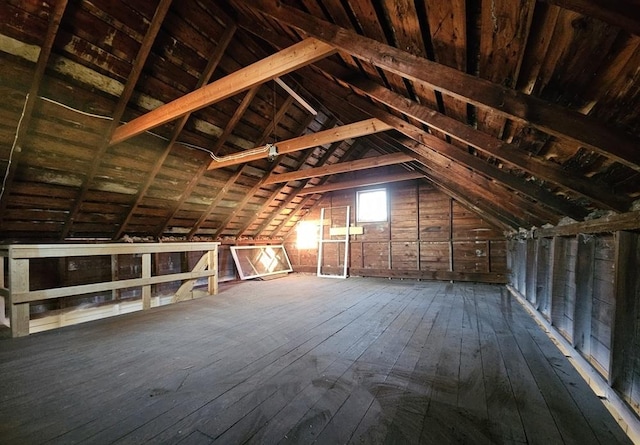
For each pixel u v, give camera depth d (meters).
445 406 1.77
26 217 3.82
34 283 4.19
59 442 1.45
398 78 1.90
